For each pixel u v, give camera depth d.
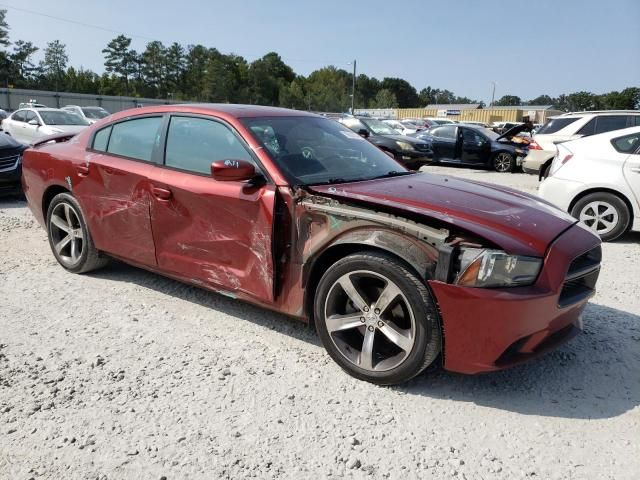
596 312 4.24
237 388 2.99
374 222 2.90
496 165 17.03
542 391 3.04
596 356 3.47
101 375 3.09
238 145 3.53
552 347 2.94
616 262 5.80
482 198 3.30
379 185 3.39
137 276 4.76
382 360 3.01
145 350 3.41
